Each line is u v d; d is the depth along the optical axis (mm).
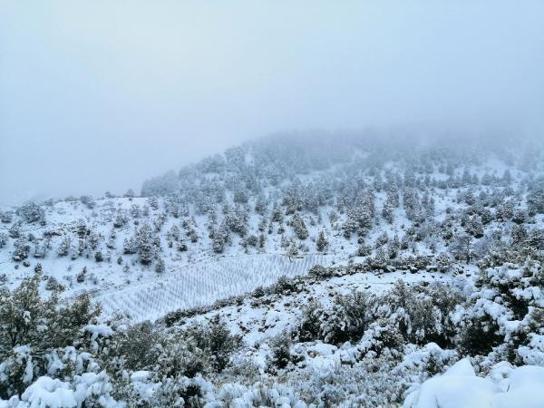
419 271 37062
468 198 121438
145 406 6742
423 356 7918
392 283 30938
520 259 10844
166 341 11242
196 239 111312
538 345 7121
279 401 6148
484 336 9852
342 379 7652
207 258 100250
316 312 19781
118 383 6527
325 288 32375
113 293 79562
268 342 18734
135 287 83500
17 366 6445
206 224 123375
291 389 6781
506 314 9484
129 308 71000
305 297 30969
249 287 77250
